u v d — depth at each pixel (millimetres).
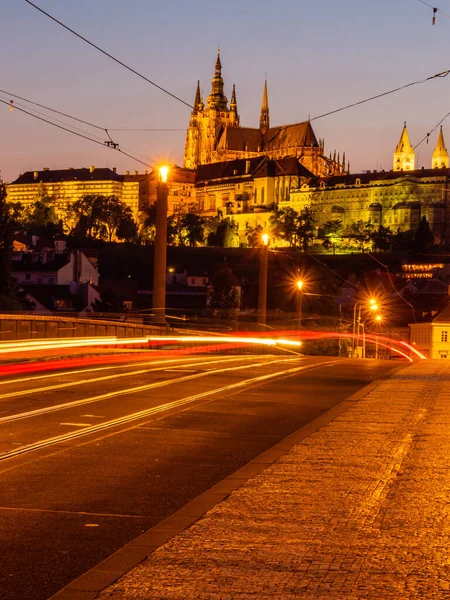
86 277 150625
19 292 88125
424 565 9828
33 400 24922
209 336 68000
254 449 18094
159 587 9062
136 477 15039
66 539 11164
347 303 165000
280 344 68750
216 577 9375
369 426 20953
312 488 13992
